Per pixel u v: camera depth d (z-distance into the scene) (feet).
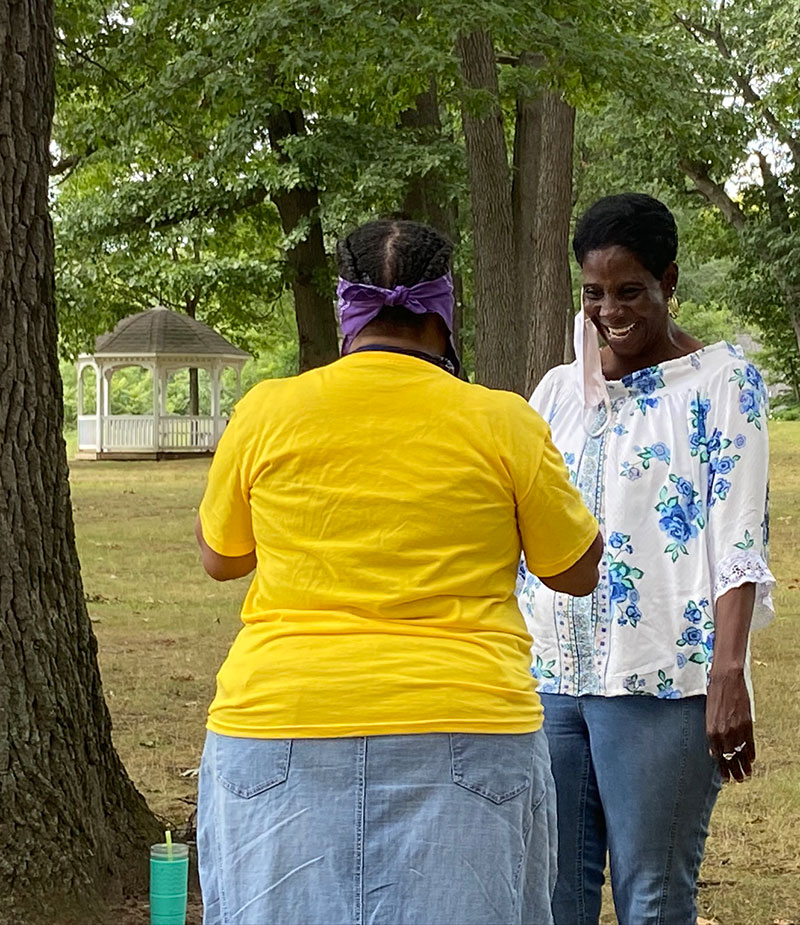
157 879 11.49
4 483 13.55
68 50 46.60
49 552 13.91
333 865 7.30
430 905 7.22
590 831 10.22
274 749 7.45
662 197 110.22
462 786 7.36
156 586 39.75
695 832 9.83
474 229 52.60
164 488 79.97
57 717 13.78
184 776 19.67
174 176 80.38
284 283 82.69
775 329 116.98
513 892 7.43
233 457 8.03
